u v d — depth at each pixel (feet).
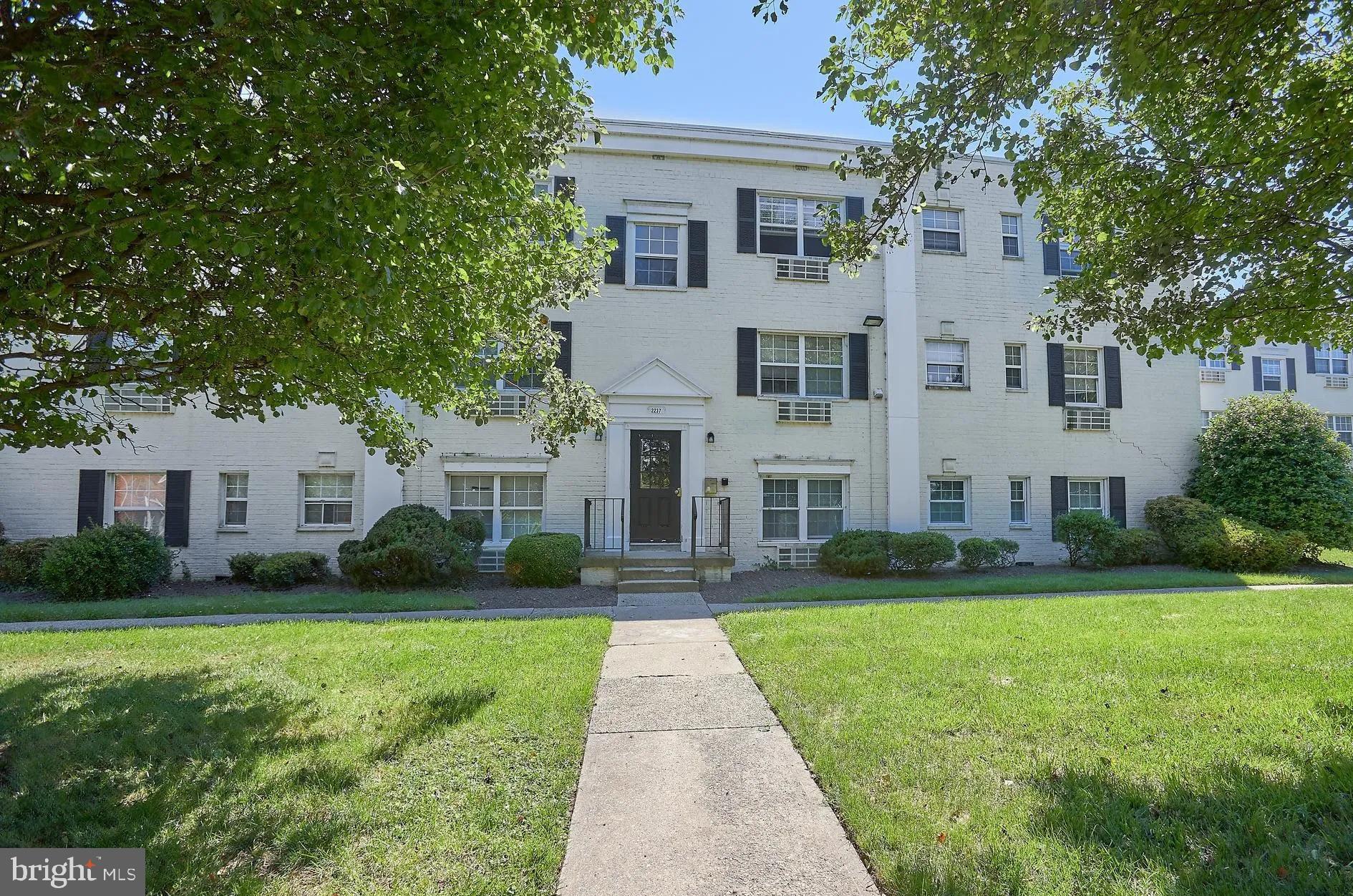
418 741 13.85
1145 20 12.60
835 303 44.60
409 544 34.68
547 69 13.82
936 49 15.21
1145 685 16.11
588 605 31.65
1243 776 11.46
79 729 14.69
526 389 41.14
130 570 33.71
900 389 44.45
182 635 23.88
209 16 10.59
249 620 27.81
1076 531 42.32
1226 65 14.08
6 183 12.21
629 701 16.61
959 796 11.16
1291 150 15.88
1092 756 12.41
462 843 10.20
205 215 11.46
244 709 15.76
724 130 43.70
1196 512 42.93
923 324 45.50
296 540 40.06
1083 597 30.40
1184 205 18.76
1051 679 16.75
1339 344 21.50
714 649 21.77
